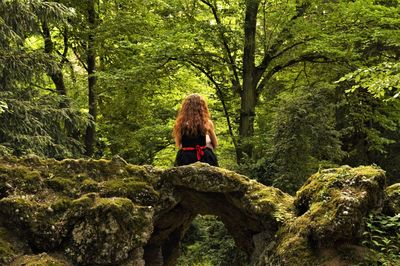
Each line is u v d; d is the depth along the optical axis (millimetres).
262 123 15445
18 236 5238
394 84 6746
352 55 13336
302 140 9688
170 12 14586
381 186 5371
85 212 5344
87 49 15344
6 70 9031
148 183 5957
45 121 9773
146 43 13758
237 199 6027
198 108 6676
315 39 13430
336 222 4984
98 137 16828
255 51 15016
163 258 6945
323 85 11055
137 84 13469
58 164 5898
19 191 5496
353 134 15320
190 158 6547
